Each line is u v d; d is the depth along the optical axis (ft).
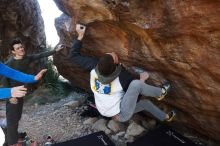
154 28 11.28
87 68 13.78
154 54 12.65
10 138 16.11
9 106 15.56
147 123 18.20
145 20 11.26
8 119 15.76
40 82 25.36
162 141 15.53
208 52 10.50
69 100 23.52
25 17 24.06
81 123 19.97
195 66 11.50
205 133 15.61
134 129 17.65
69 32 16.03
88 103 21.24
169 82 13.70
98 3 12.07
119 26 12.74
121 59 14.64
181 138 15.65
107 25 13.21
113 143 16.10
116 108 12.85
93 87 12.98
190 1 9.48
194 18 9.82
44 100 23.88
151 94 13.10
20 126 20.34
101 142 16.14
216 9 9.05
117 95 12.75
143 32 12.00
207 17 9.45
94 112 20.31
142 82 12.51
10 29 23.41
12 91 9.77
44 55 16.89
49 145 17.28
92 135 16.72
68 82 25.81
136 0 10.94
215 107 12.75
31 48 25.53
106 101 12.85
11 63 15.69
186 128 16.69
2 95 9.80
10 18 22.89
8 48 23.62
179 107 14.99
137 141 15.69
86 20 13.21
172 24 10.64
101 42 14.70
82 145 15.98
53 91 24.86
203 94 12.60
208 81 11.71
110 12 12.12
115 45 14.16
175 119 16.17
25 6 23.76
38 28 26.05
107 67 12.08
